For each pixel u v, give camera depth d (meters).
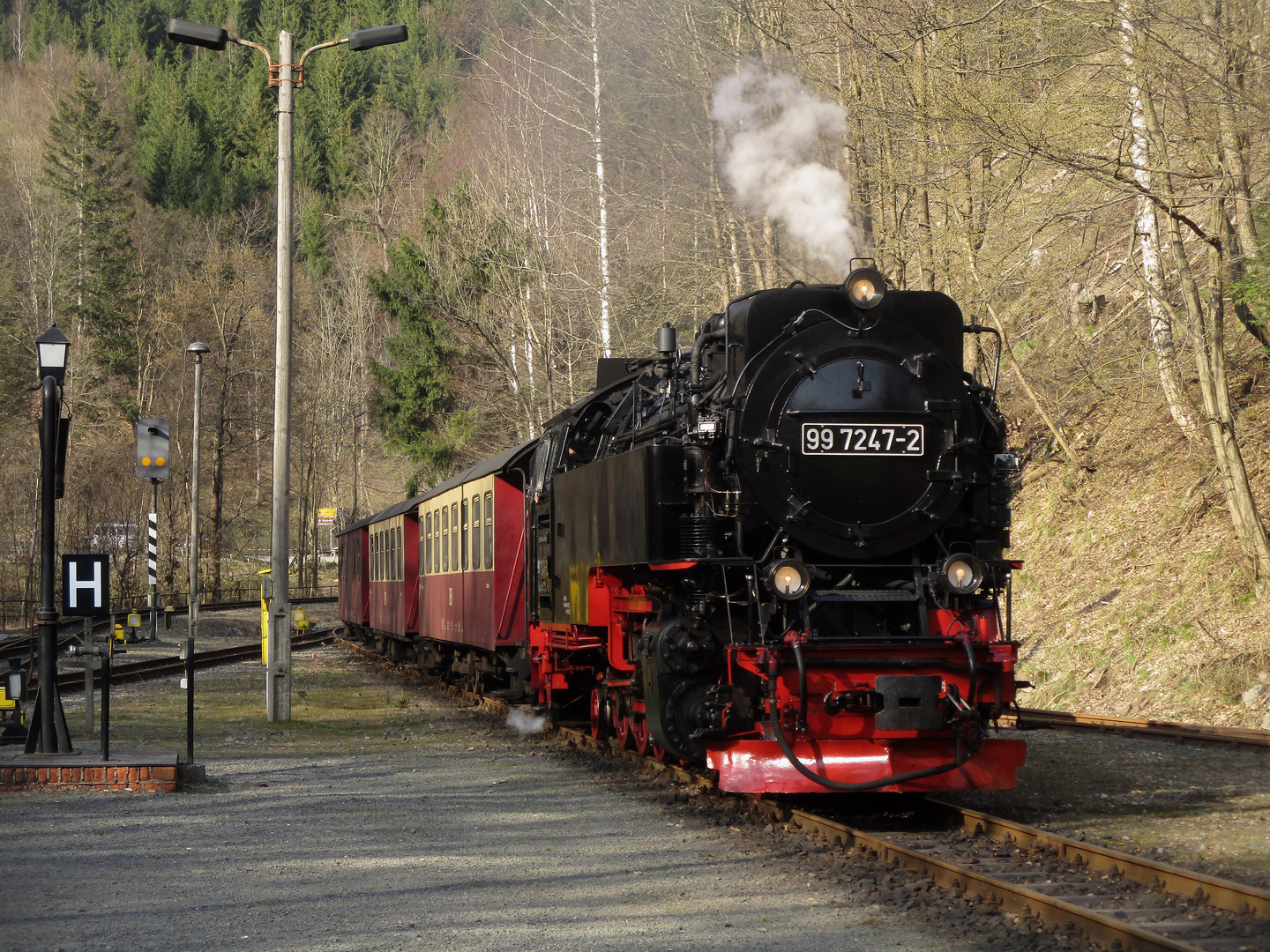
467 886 6.50
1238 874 6.51
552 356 34.38
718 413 8.60
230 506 64.44
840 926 5.68
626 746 10.82
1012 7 15.77
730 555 8.52
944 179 17.14
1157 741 12.13
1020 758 8.01
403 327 41.34
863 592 8.30
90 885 6.55
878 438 8.43
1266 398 18.39
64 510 43.50
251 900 6.23
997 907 5.87
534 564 13.87
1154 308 18.33
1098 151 15.14
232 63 82.94
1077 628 17.56
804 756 7.79
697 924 5.75
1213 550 16.47
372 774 10.49
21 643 24.64
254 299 63.12
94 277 58.91
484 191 39.09
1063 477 21.05
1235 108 13.98
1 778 9.41
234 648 26.92
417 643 22.08
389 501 66.12
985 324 21.02
